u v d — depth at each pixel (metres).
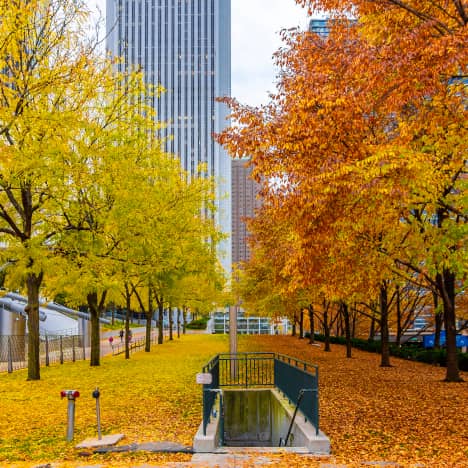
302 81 10.85
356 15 12.30
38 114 14.62
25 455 8.48
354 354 32.03
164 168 25.12
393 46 9.38
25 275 18.50
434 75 8.84
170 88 137.12
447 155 12.23
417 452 8.41
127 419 11.52
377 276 14.77
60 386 17.94
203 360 28.84
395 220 12.45
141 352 36.12
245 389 15.25
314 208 10.19
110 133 19.30
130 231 19.09
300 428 9.67
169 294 36.06
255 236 28.50
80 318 47.12
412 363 25.80
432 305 34.44
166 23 137.75
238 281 42.84
